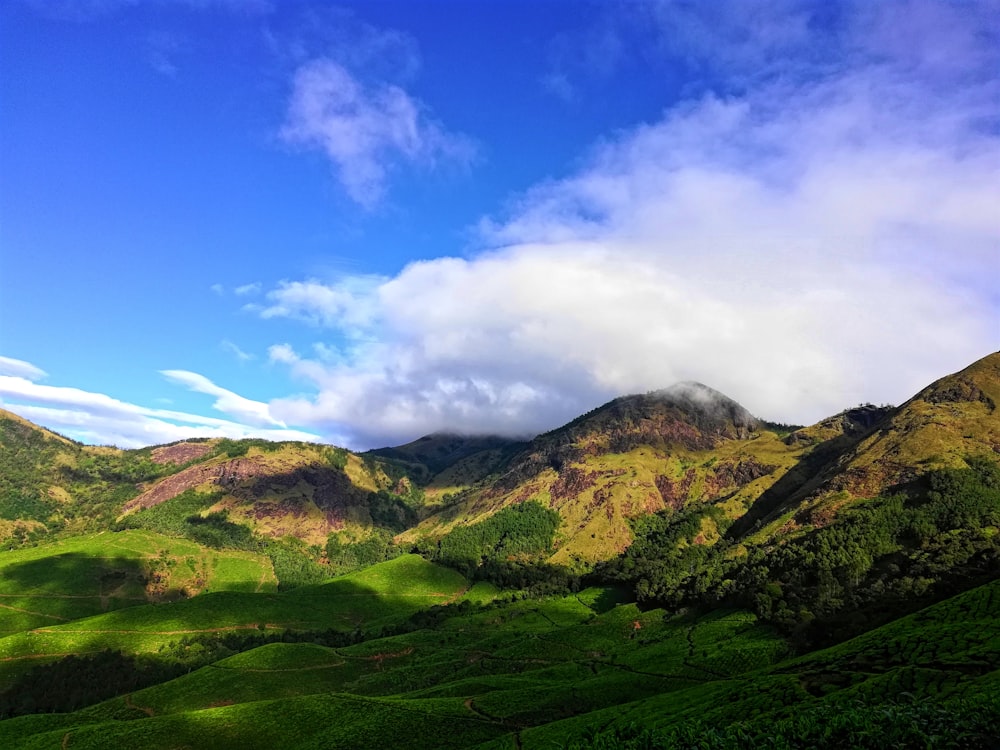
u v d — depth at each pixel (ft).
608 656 632.79
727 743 139.64
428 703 488.85
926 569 577.43
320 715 484.33
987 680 234.38
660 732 156.04
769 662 505.25
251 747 455.22
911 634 356.38
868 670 319.06
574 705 472.03
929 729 123.75
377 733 433.07
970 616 364.17
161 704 618.03
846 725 132.05
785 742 133.49
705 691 382.22
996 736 119.34
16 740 538.06
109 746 467.11
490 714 464.65
